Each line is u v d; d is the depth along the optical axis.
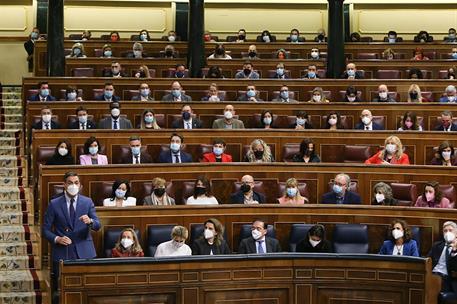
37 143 19.56
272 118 22.67
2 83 33.75
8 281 15.85
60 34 26.44
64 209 14.60
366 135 20.66
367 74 27.83
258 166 18.42
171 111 22.70
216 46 29.95
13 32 34.09
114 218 15.76
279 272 12.62
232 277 12.44
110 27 35.28
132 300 12.15
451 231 14.59
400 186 18.00
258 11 35.84
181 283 12.27
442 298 14.07
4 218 18.89
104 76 26.61
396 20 35.88
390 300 12.56
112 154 19.88
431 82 25.11
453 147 20.38
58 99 24.52
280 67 26.11
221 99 24.61
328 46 27.30
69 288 11.98
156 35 35.53
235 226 16.27
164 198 16.94
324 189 18.50
